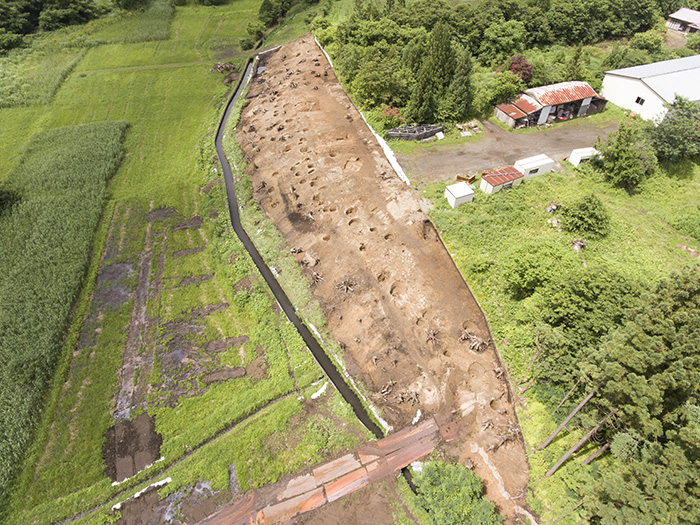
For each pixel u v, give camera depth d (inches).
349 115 2076.8
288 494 1023.6
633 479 768.3
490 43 2363.4
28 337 1341.0
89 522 992.2
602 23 2655.0
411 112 1921.8
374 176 1743.4
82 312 1449.3
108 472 1079.6
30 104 2497.5
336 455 1084.5
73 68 2815.0
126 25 3270.2
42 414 1186.6
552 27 2610.7
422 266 1418.6
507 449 1060.5
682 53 2305.6
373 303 1363.2
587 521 890.7
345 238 1553.9
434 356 1236.5
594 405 966.4
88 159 2047.2
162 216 1815.9
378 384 1215.6
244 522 986.1
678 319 818.2
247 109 2364.7
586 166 1686.8
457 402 1152.8
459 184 1595.7
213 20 3440.0
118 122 2309.3
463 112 1966.0
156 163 2101.4
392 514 980.6
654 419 787.4
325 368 1288.1
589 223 1411.2
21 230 1697.8
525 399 1133.7
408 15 2509.8
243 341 1360.7
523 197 1569.9
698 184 1615.4
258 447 1104.8
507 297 1312.7
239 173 1975.9
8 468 1069.1
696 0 2947.8
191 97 2564.0
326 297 1429.6
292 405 1181.7
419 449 1078.4
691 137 1601.9
